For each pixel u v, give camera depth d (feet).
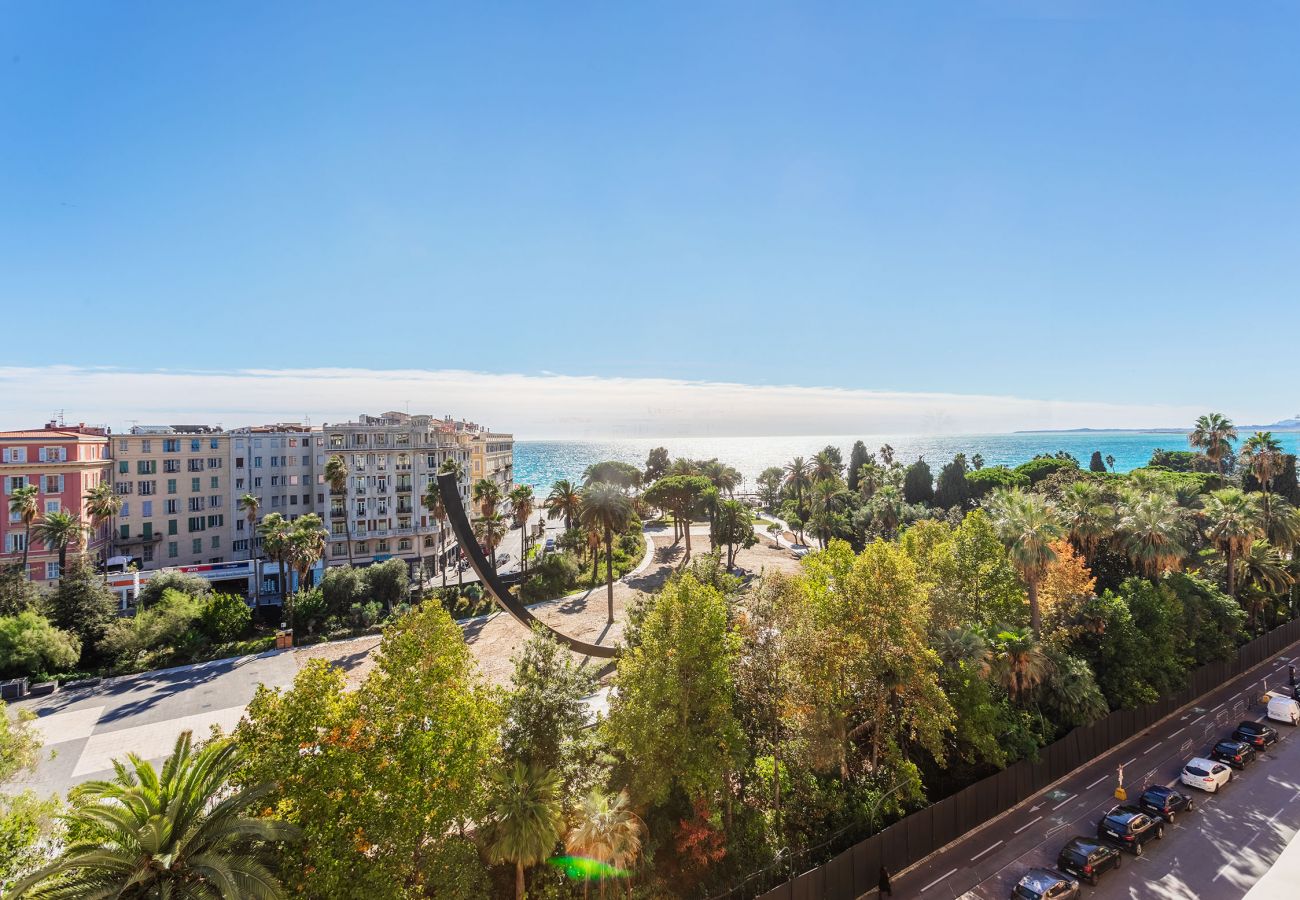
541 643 89.35
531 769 74.23
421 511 282.77
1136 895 82.33
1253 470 265.13
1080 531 156.87
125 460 264.31
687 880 79.51
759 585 105.60
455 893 65.67
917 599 94.07
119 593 211.00
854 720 102.27
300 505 303.89
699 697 80.64
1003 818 99.91
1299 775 112.68
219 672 158.51
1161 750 122.11
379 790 63.57
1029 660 110.01
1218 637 147.74
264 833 53.62
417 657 70.49
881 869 83.61
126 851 51.52
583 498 203.00
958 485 318.65
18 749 77.71
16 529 210.38
